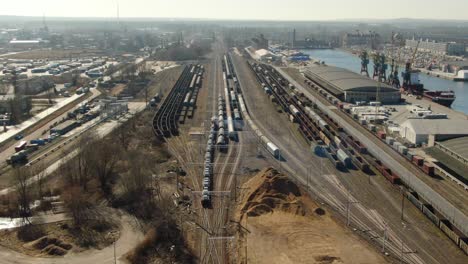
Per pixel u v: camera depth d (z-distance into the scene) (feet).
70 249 239.71
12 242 247.29
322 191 316.40
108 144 362.33
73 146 409.08
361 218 276.62
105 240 249.14
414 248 242.37
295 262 226.38
